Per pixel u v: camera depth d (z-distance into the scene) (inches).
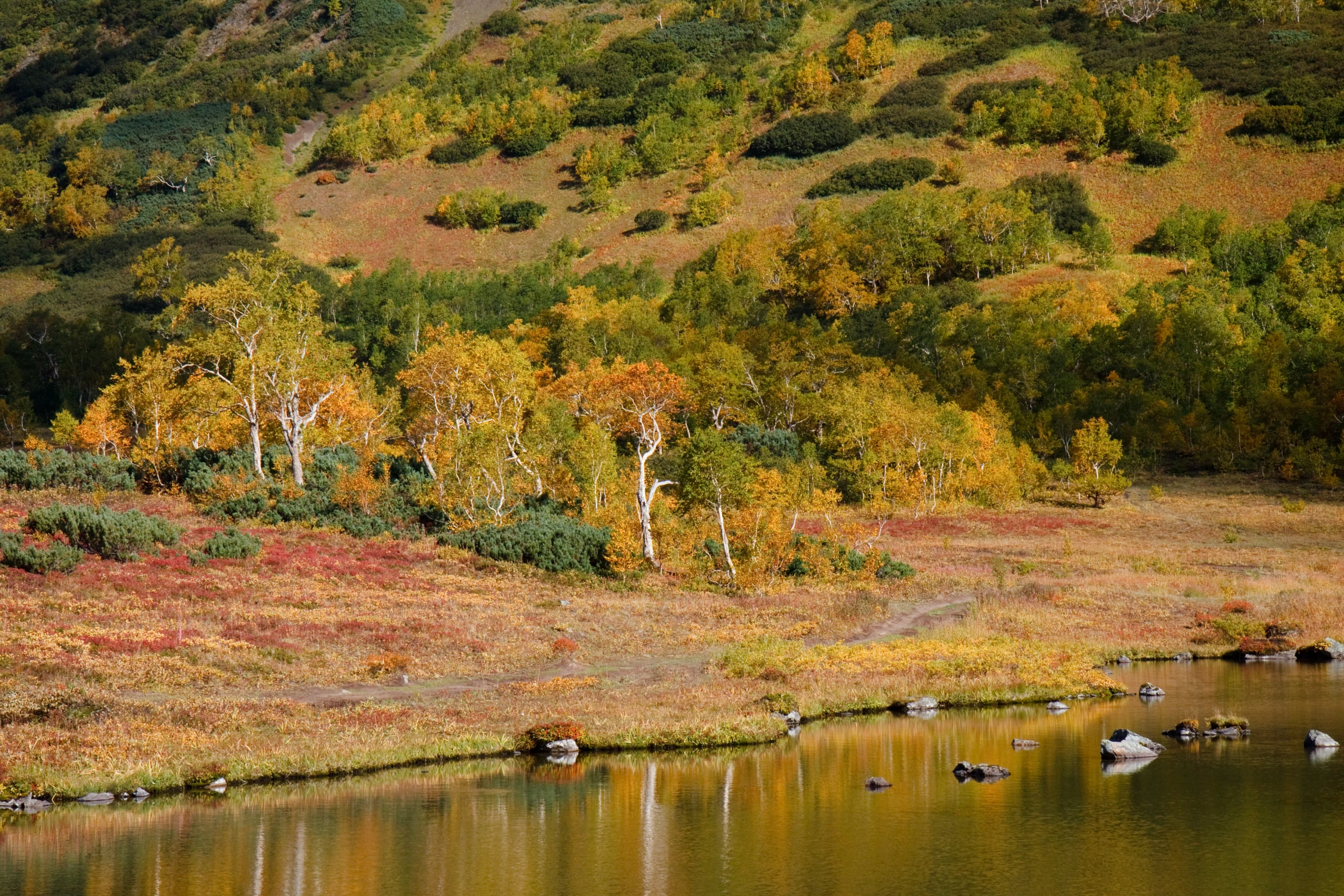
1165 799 907.4
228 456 2699.3
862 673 1424.7
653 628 1702.8
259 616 1542.8
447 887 723.4
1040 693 1350.9
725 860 774.5
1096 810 880.3
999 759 1051.9
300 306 3048.7
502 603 1811.0
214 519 2305.6
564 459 2913.4
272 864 764.0
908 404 4003.4
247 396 2704.2
